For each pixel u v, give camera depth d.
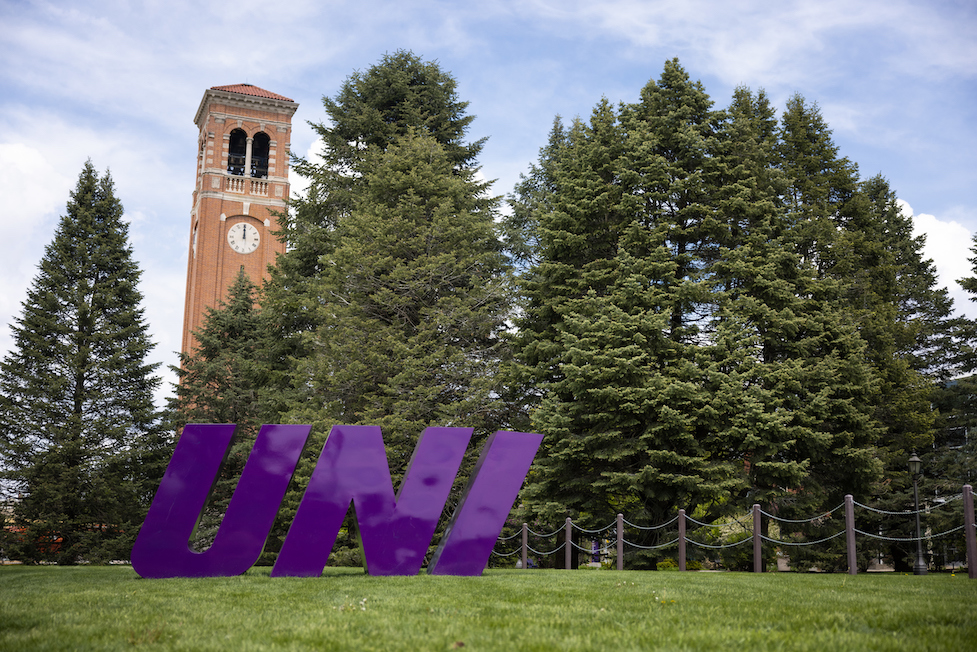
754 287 24.31
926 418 27.55
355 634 6.32
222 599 8.88
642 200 24.44
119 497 32.62
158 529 12.38
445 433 13.80
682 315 24.95
